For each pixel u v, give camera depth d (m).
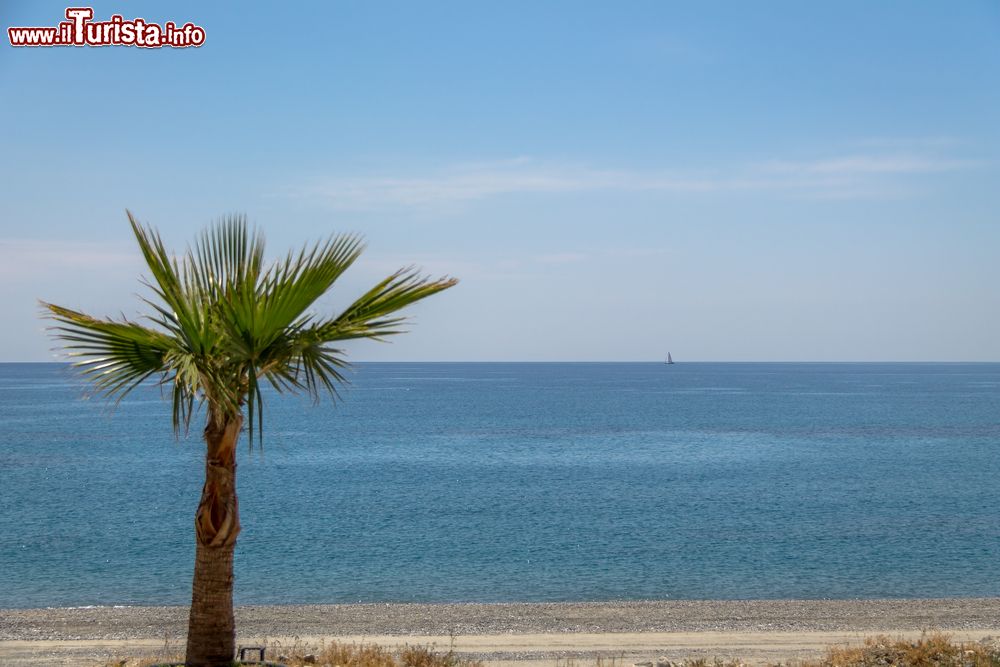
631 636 18.20
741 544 32.06
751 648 16.98
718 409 135.25
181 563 28.28
